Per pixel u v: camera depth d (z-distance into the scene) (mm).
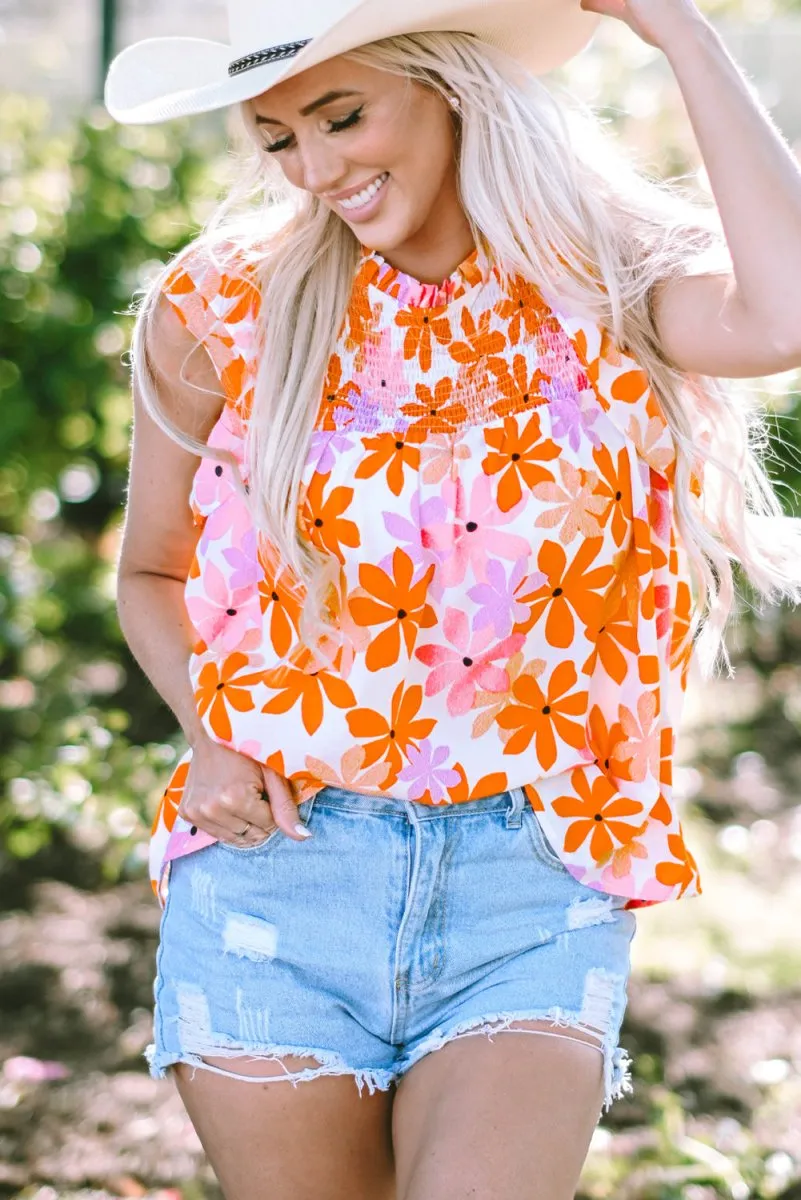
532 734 2344
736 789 6258
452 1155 2172
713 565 2670
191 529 2607
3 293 6543
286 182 2447
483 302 2324
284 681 2373
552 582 2293
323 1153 2373
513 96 2285
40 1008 4461
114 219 6711
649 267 2311
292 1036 2363
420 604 2297
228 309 2404
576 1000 2309
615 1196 3576
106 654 6707
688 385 2432
